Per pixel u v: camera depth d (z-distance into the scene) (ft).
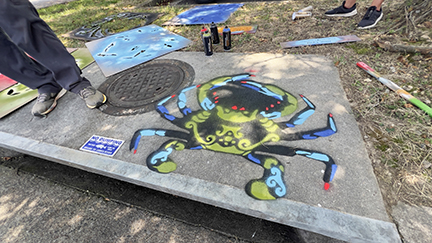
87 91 7.52
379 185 4.76
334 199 4.57
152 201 5.72
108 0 21.90
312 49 9.44
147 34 12.76
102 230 5.21
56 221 5.51
